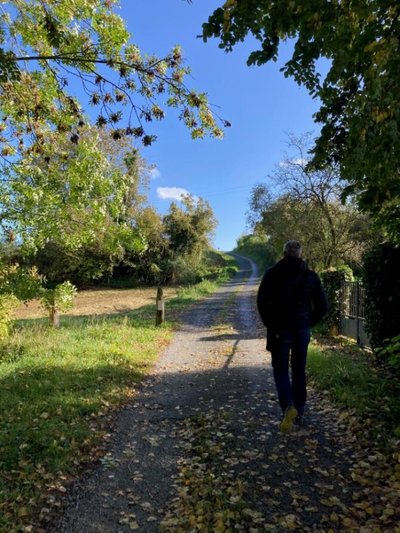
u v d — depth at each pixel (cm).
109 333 1211
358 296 1033
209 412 585
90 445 479
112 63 529
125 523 335
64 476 407
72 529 328
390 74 288
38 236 861
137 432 525
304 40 336
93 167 836
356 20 313
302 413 512
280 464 417
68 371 775
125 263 3794
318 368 738
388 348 621
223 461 432
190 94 568
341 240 2042
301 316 487
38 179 823
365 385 612
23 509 347
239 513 337
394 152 316
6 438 469
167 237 4059
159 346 1126
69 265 3353
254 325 1465
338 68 329
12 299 1002
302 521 324
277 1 296
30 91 664
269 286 491
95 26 579
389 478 370
